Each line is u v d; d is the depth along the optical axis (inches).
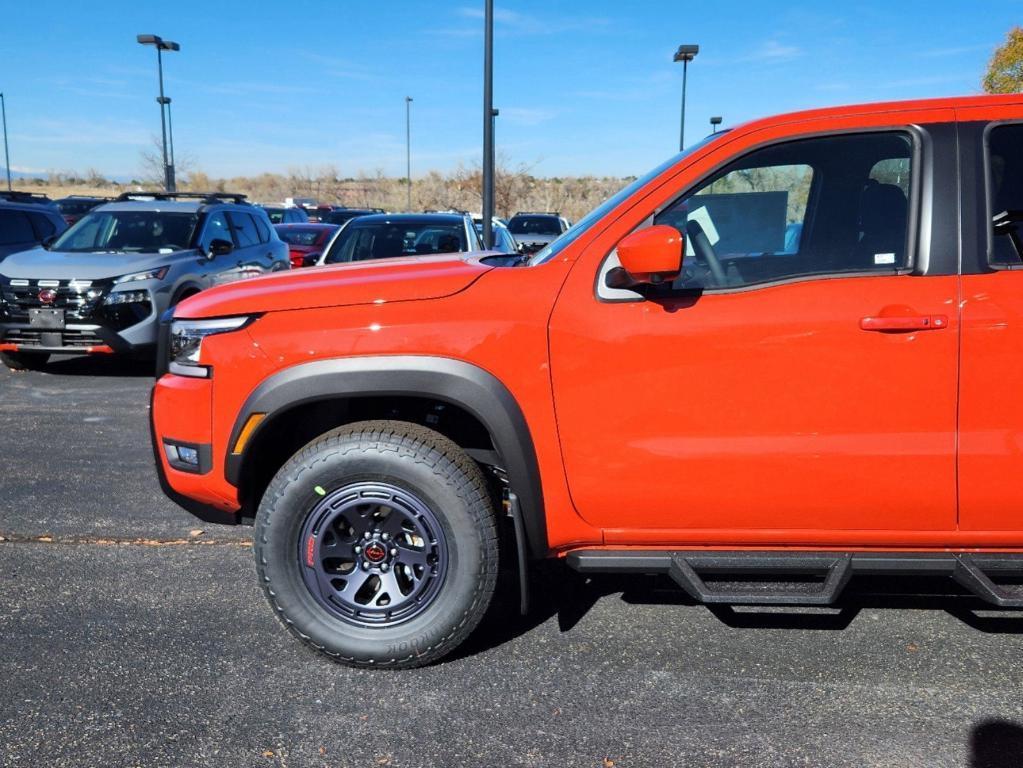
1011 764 96.3
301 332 112.4
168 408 120.3
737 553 114.3
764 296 108.1
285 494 113.0
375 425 115.0
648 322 108.7
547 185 1612.9
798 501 110.0
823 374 107.0
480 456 124.6
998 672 115.5
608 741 101.4
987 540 110.0
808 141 110.7
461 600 113.9
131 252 354.0
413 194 2240.4
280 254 457.1
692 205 112.7
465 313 110.7
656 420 109.9
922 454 106.9
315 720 106.0
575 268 111.4
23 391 310.8
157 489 198.5
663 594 142.6
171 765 97.1
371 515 115.8
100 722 105.3
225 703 109.8
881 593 140.9
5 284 329.4
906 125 109.3
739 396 108.4
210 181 2507.4
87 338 326.6
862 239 109.5
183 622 132.6
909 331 105.3
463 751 99.8
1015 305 104.6
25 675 116.3
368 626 116.3
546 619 133.6
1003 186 108.0
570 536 115.3
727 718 105.8
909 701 108.8
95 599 140.8
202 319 117.3
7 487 198.8
